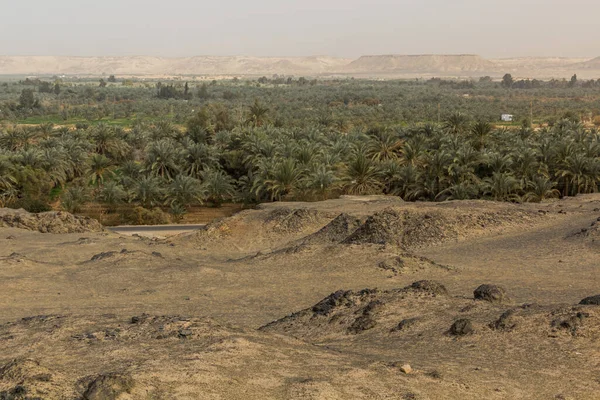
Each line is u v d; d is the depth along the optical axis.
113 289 24.17
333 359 11.68
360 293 17.89
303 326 16.66
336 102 199.25
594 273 23.59
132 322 14.30
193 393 9.54
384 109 173.75
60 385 9.60
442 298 16.83
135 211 61.34
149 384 9.75
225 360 11.05
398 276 24.45
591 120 151.38
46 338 13.35
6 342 13.35
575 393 10.58
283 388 9.90
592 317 13.82
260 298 22.48
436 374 10.85
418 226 34.19
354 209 44.62
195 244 40.84
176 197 63.22
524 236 32.00
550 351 12.67
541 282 22.31
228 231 42.22
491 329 14.08
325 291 22.95
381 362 11.45
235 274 26.44
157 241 41.94
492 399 10.11
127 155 90.94
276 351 11.88
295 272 26.45
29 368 10.09
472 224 34.50
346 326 15.95
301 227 41.75
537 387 10.80
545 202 44.00
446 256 29.34
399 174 62.56
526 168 60.75
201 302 21.95
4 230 40.38
